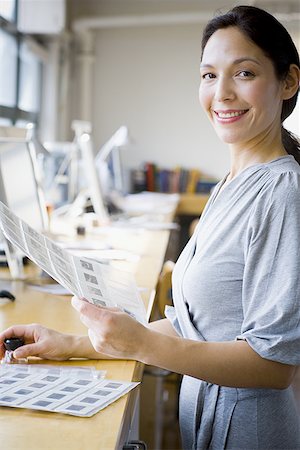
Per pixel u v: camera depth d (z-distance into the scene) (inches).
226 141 57.4
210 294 54.7
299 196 50.4
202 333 56.4
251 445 55.4
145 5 267.3
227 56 55.2
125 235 147.9
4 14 206.8
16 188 97.0
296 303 48.3
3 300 79.5
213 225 56.6
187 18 251.4
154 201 222.7
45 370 53.6
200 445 57.4
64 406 45.5
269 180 52.5
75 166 185.3
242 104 55.6
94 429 42.3
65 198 186.1
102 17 252.7
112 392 48.6
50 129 248.7
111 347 49.1
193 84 267.6
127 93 269.7
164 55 267.7
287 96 58.8
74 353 57.1
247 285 51.3
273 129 57.9
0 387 49.1
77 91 264.5
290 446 57.4
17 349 56.1
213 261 54.7
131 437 70.1
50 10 216.1
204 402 57.3
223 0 264.1
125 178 260.8
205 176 269.6
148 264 110.0
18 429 42.2
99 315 48.6
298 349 48.6
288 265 49.0
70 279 53.2
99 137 270.8
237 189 55.8
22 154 101.1
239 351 49.4
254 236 51.0
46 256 55.7
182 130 268.8
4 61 205.9
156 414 113.0
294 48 57.8
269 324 48.9
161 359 48.9
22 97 227.3
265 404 55.3
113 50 269.0
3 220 56.4
